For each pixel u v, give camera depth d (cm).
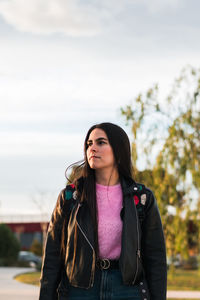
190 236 1132
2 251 3234
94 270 240
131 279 242
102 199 254
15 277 1847
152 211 257
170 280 1712
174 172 1060
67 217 256
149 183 1055
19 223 4419
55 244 257
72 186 259
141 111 1073
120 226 249
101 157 252
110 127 256
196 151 1061
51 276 253
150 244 257
